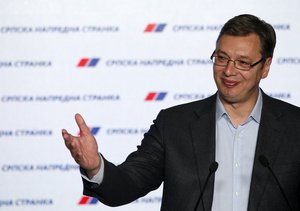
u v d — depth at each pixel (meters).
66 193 8.96
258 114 5.13
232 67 4.89
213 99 5.25
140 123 8.97
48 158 8.94
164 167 5.11
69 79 8.91
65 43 8.89
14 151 8.91
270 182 4.82
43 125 8.91
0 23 8.83
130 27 8.91
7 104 8.88
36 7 8.88
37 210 8.97
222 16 8.96
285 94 8.98
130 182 4.93
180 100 8.95
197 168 4.93
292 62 8.95
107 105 8.95
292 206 4.86
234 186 4.93
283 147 4.95
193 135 5.06
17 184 8.92
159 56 8.94
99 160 4.62
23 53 8.86
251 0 8.96
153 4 8.91
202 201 4.83
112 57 8.91
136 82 8.95
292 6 8.96
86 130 4.57
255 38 4.91
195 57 8.96
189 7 8.94
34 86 8.88
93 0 8.89
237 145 5.05
